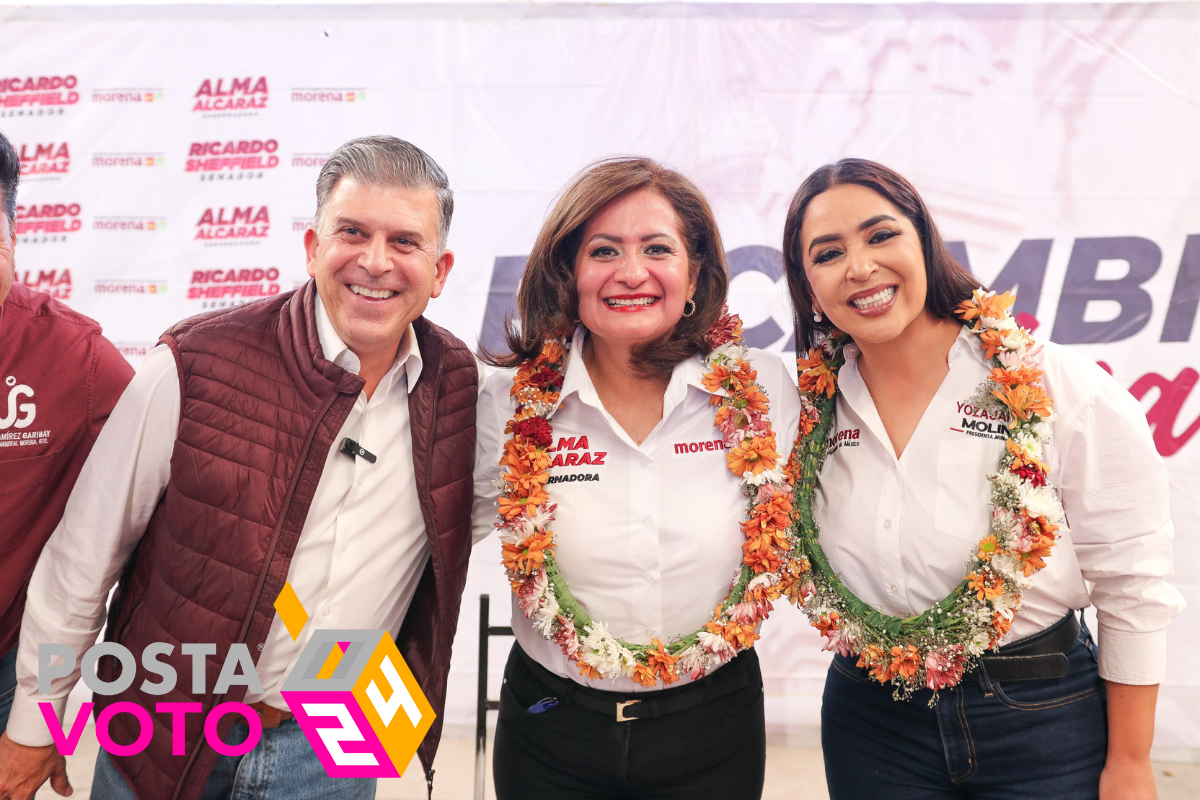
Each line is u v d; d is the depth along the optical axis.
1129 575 1.42
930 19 2.82
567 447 1.61
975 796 1.51
